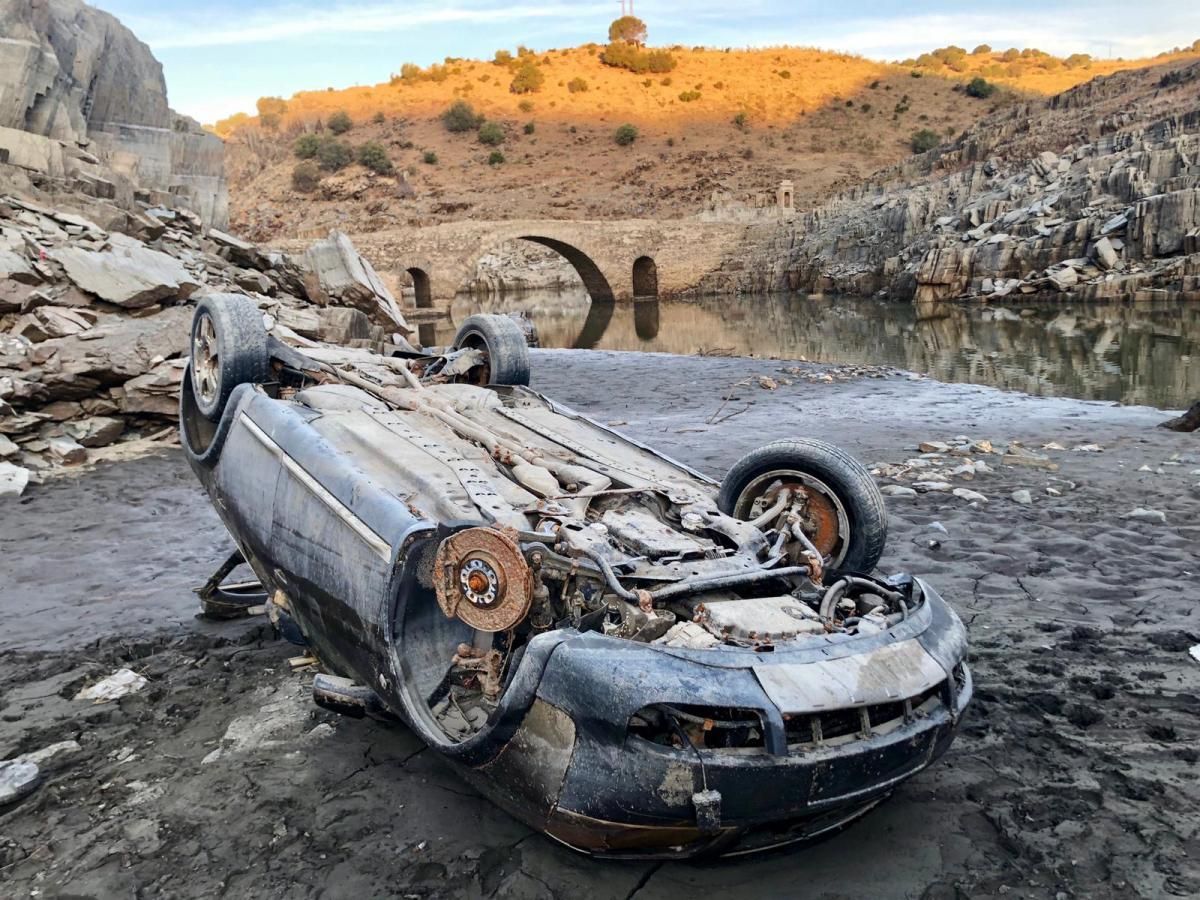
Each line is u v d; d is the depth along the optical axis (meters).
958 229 59.75
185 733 4.99
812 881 3.74
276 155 139.62
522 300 80.19
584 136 142.75
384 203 117.31
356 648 4.52
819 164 126.62
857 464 4.92
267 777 4.51
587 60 180.12
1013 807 4.21
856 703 3.44
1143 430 13.20
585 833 3.54
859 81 166.38
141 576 7.57
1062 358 25.50
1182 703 5.14
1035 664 5.65
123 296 13.80
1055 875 3.76
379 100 161.00
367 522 4.38
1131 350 26.84
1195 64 72.75
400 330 23.36
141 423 12.34
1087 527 8.38
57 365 11.78
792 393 17.83
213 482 6.03
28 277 13.27
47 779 4.57
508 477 4.97
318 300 22.44
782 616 3.82
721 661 3.47
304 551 4.84
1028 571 7.33
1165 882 3.70
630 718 3.36
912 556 7.71
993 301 49.31
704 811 3.28
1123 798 4.27
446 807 4.24
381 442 5.09
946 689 3.77
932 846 3.94
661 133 144.62
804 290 73.25
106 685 5.52
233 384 6.08
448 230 72.25
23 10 23.39
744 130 145.25
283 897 3.67
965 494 9.41
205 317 6.44
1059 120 79.31
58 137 24.00
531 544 3.96
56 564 7.84
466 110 144.00
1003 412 15.30
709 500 4.98
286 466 5.09
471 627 4.17
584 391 18.39
